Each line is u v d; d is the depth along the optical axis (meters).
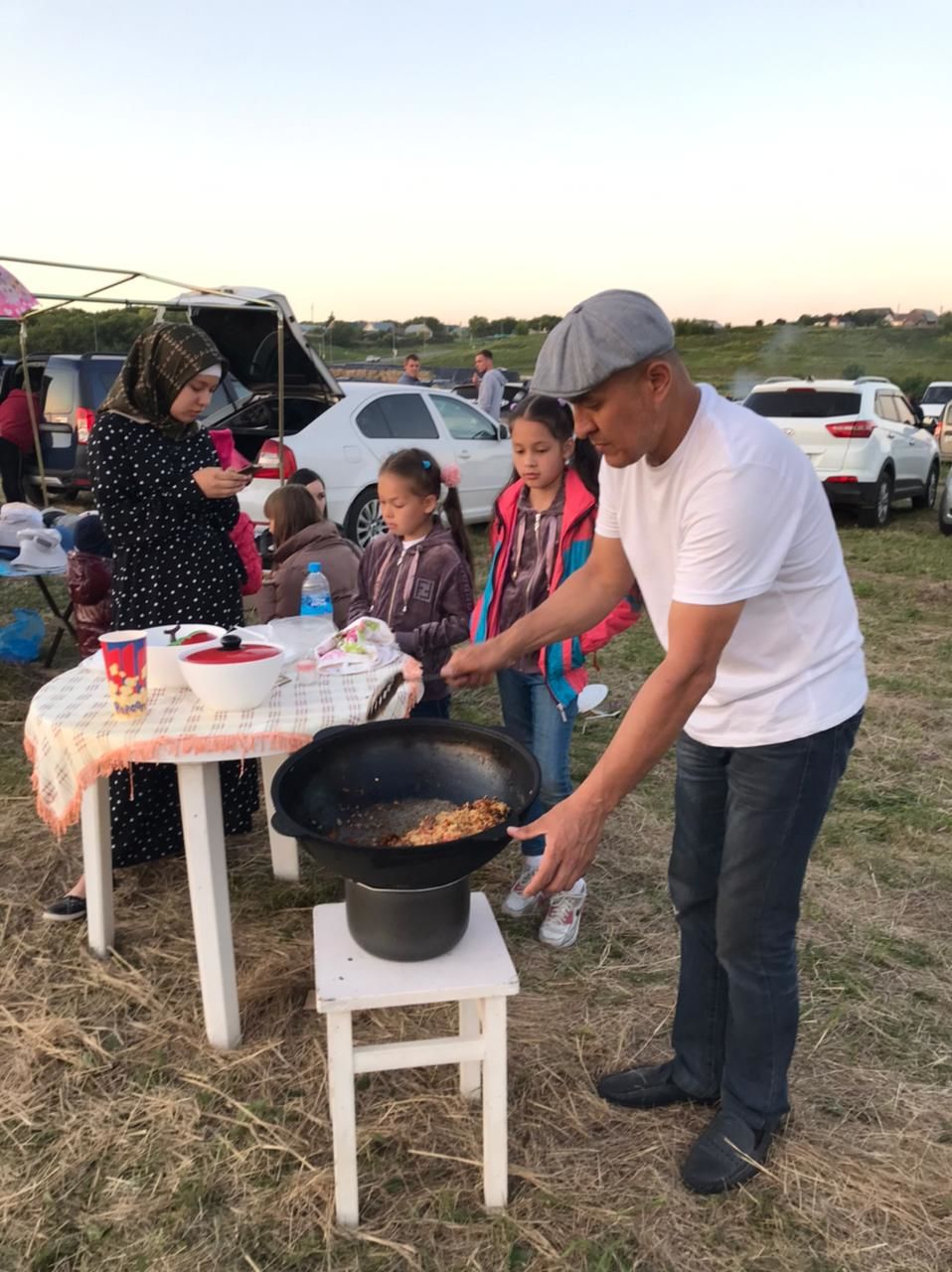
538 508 2.71
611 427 1.52
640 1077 2.20
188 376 2.73
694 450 1.56
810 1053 2.34
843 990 2.59
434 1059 1.81
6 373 10.09
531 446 2.57
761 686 1.73
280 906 3.03
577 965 2.72
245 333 7.83
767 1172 1.95
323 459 7.43
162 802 2.92
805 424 10.41
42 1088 2.23
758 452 1.53
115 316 12.24
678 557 1.65
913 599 7.27
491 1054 1.82
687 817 1.98
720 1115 2.01
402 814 1.85
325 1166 2.00
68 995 2.56
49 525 5.62
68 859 3.31
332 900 3.06
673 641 1.56
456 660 2.01
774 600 1.69
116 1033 2.41
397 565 3.02
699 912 2.04
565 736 2.77
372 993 1.72
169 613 2.87
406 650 2.91
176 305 7.00
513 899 2.96
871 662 5.69
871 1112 2.15
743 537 1.51
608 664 5.64
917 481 11.80
